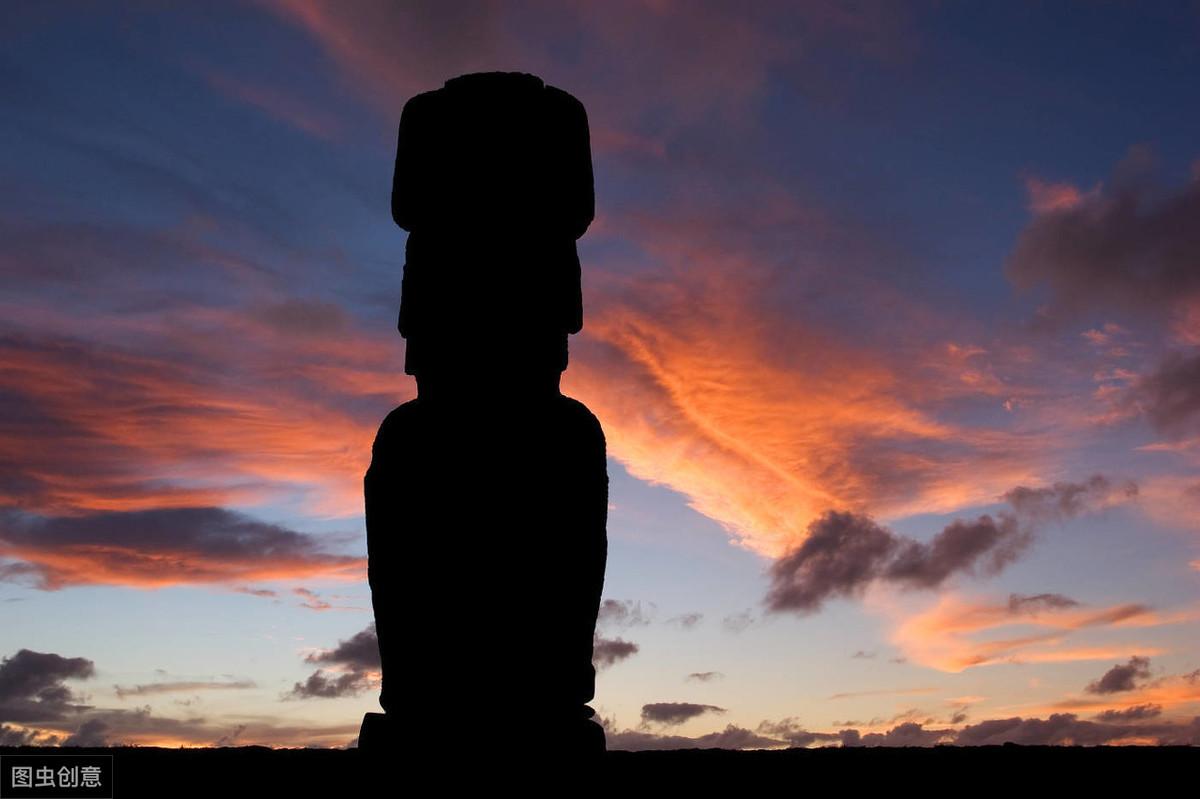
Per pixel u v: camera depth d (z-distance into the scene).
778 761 18.88
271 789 15.99
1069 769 18.06
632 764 18.56
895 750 19.72
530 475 13.86
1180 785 16.83
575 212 14.92
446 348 14.33
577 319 14.83
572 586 13.84
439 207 14.66
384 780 13.34
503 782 13.06
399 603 13.81
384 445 14.27
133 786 16.20
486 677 13.48
